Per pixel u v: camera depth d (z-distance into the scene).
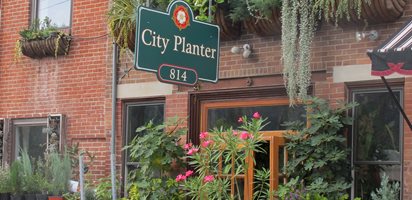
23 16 12.60
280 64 9.41
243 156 8.55
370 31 8.72
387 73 6.63
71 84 11.86
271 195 8.59
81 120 11.66
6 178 10.53
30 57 12.37
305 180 8.77
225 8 9.52
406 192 8.34
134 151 9.80
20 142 12.55
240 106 9.90
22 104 12.47
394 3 8.26
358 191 8.79
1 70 12.73
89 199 10.42
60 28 12.15
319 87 9.10
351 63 8.87
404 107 8.45
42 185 10.51
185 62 8.47
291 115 9.40
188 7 8.55
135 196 9.70
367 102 8.86
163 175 9.89
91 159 11.30
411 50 6.50
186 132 9.85
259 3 8.85
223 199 8.82
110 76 11.22
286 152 9.05
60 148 11.74
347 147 8.81
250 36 9.73
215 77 8.77
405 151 8.38
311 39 8.70
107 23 10.85
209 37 8.73
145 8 8.16
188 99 10.29
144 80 10.82
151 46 8.18
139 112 10.99
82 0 11.88
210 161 8.66
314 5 8.40
